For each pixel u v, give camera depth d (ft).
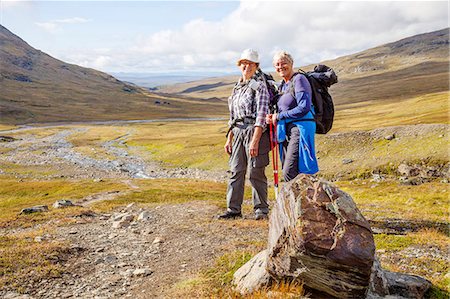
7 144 393.91
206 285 26.13
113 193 124.67
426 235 40.96
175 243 38.96
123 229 47.70
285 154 31.65
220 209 59.00
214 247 35.96
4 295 27.14
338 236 19.39
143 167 271.69
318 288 20.70
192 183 166.20
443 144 181.88
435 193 119.44
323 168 202.28
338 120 448.65
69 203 81.66
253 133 39.42
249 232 40.42
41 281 29.63
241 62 37.29
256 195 44.83
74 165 276.62
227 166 250.98
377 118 413.80
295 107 29.53
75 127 615.16
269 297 20.88
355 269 18.98
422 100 537.24
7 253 34.81
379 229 44.86
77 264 33.86
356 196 130.11
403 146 195.93
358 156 203.10
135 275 30.76
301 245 19.51
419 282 23.31
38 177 229.04
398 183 156.87
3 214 70.95
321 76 29.66
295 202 21.18
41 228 51.24
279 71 31.01
